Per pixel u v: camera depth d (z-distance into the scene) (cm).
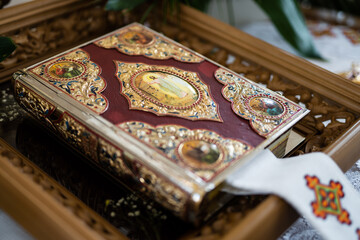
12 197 45
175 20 72
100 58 58
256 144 48
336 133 58
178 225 48
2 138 56
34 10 65
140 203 50
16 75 54
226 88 55
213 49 71
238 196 50
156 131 48
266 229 43
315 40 101
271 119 51
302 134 59
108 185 52
